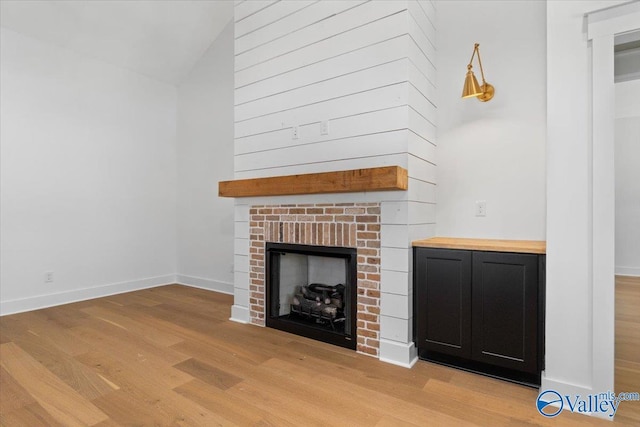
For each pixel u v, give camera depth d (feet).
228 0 13.33
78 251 13.33
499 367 7.08
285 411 5.93
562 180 6.09
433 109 9.25
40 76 12.37
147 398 6.31
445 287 7.47
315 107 9.09
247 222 10.72
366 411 5.94
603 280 5.78
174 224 16.51
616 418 5.74
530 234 8.23
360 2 8.30
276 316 10.20
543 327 6.49
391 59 7.83
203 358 8.00
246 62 10.63
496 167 8.63
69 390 6.57
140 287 15.20
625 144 6.10
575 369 6.03
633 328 6.35
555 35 6.11
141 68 14.99
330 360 7.95
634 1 5.47
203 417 5.75
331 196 8.84
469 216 8.94
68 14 11.94
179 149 16.42
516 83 8.43
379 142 8.01
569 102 6.01
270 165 10.03
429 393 6.52
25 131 12.01
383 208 8.01
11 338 9.21
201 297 13.70
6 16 11.28
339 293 9.72
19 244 11.87
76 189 13.29
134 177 15.08
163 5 12.77
